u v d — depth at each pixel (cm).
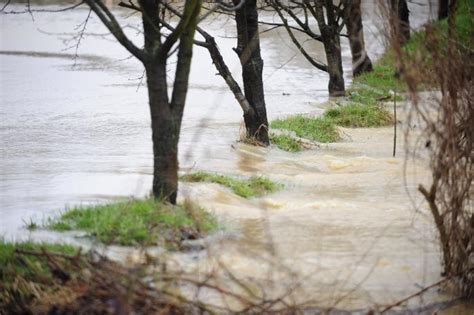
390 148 4125
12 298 1886
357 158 3788
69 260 1959
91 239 2253
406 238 2520
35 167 3412
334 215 2772
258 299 1906
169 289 1939
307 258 2298
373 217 2753
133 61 7594
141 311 1802
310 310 1977
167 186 2495
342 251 2389
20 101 5525
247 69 3925
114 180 3111
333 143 4291
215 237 2389
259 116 3959
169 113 2461
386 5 2228
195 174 3094
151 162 3538
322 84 6431
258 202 2914
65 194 2867
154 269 1947
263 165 3594
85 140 4138
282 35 8656
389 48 2228
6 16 10175
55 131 4416
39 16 10200
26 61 7506
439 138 2120
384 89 5728
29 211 2612
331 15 5591
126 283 1869
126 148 3919
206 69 6988
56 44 8506
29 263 1958
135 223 2295
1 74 6794
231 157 3684
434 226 2594
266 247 2333
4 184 3075
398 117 4909
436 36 2203
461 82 2130
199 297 1980
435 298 2120
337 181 3347
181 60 2434
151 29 2420
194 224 2380
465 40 2459
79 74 6819
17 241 2148
